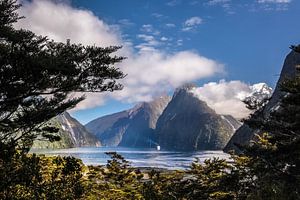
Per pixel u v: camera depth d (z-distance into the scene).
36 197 10.20
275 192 16.47
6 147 10.33
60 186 10.94
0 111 11.85
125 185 22.31
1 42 12.07
